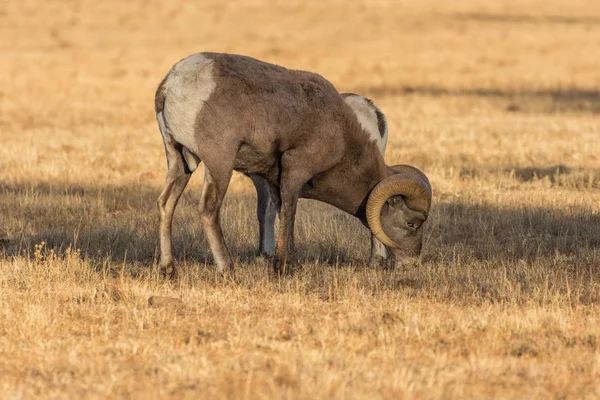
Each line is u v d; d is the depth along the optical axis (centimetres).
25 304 2978
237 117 3303
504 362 2512
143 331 2781
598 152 6881
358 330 2798
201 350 2578
